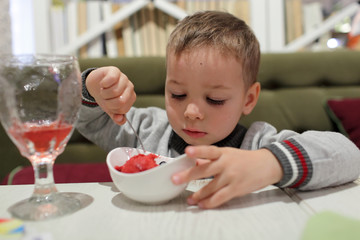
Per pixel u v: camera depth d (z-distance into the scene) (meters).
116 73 0.65
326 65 1.69
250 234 0.36
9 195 0.50
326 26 1.91
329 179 0.52
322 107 1.61
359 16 1.90
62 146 0.46
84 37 1.79
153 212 0.43
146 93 1.58
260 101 1.59
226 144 0.84
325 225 0.35
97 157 1.55
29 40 1.87
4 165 1.47
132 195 0.45
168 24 1.88
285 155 0.51
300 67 1.68
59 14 1.81
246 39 0.81
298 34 1.93
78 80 0.44
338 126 1.54
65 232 0.36
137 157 0.49
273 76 1.67
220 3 1.87
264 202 0.47
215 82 0.71
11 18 1.73
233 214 0.42
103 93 0.64
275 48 1.89
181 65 0.71
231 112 0.76
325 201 0.47
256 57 0.85
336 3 2.02
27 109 0.41
